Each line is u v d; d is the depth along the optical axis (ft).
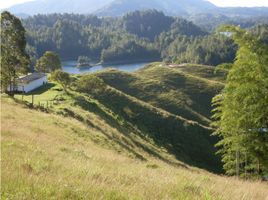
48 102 190.90
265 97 70.03
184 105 337.93
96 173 36.86
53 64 388.57
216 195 33.68
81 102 210.18
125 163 64.44
